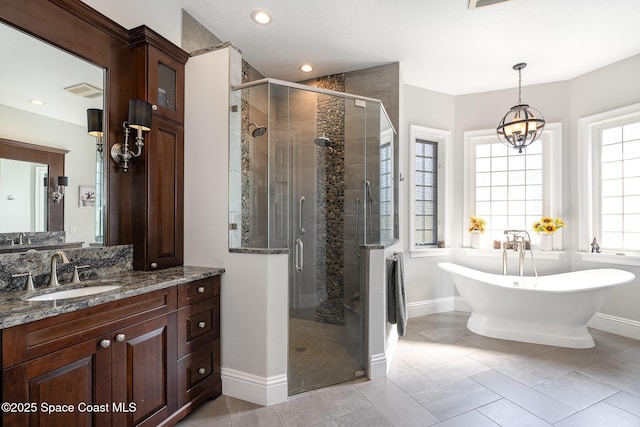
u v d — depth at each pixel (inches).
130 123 72.6
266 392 77.6
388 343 103.6
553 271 144.1
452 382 89.3
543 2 91.0
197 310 75.5
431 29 105.6
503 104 153.6
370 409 76.4
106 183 75.4
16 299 53.3
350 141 110.7
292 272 101.0
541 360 102.9
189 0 92.0
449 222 159.0
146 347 62.2
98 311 53.4
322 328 100.4
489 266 153.8
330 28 105.9
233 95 86.5
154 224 80.9
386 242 113.1
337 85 139.7
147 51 79.1
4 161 60.7
